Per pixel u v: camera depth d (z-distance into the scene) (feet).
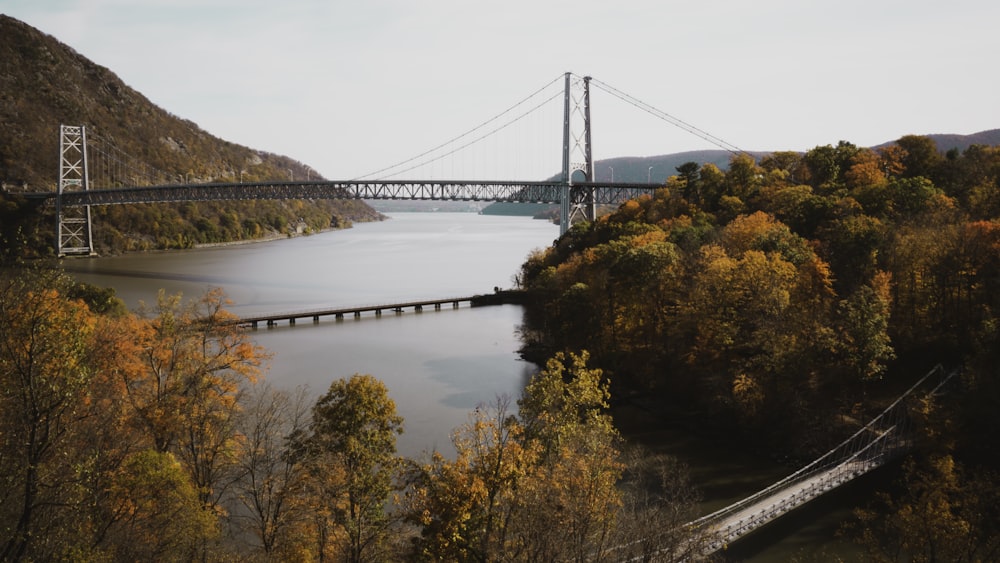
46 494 75.97
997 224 223.51
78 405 90.94
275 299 465.88
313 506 107.14
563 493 100.68
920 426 174.60
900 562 133.59
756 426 201.98
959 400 179.42
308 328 376.27
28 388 75.77
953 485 128.57
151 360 139.74
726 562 136.77
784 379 203.62
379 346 327.88
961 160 363.56
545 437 124.16
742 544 144.56
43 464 77.30
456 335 354.13
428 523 100.37
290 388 247.70
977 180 330.34
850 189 355.77
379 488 107.14
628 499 154.71
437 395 244.22
